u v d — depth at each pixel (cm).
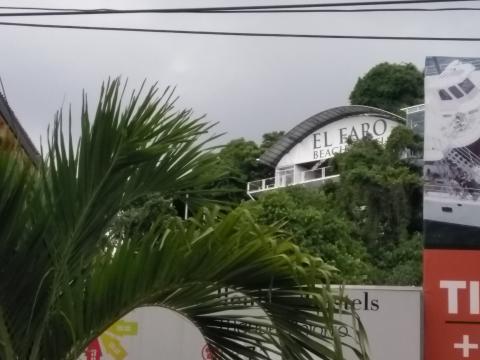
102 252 548
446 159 1376
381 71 5441
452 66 1402
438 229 1354
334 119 4794
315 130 4834
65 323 537
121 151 534
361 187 3203
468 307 1327
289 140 4859
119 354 1371
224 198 620
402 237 3136
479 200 1355
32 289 523
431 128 1388
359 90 5512
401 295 1329
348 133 4725
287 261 525
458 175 1369
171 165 550
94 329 555
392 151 3356
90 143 534
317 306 535
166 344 1373
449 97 1395
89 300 548
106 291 550
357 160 3369
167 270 550
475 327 1321
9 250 519
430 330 1327
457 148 1376
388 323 1323
